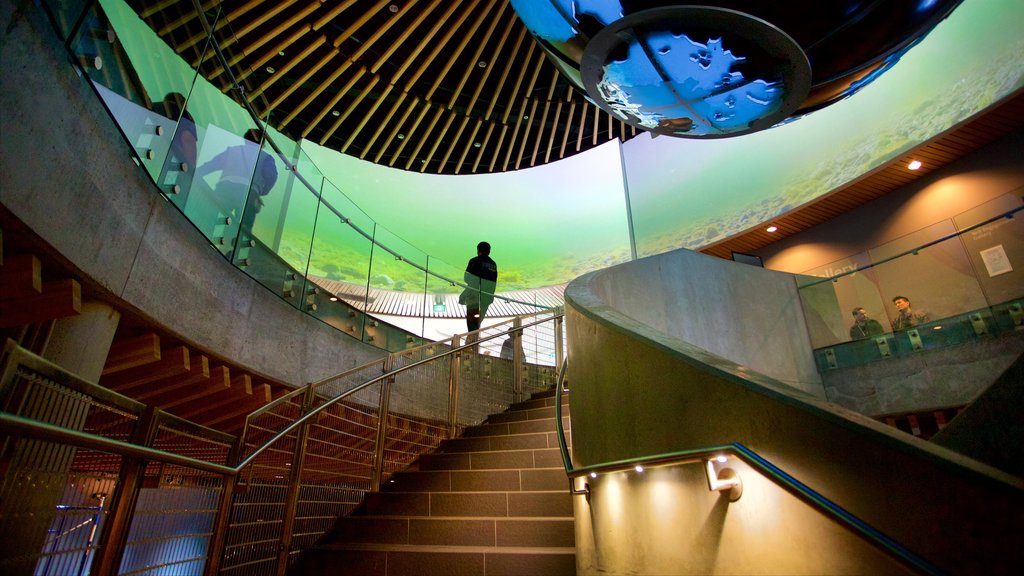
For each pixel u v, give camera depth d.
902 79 7.58
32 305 2.41
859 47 4.38
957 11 7.01
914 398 5.16
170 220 3.32
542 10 4.49
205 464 2.31
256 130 4.84
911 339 5.30
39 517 1.47
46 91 2.21
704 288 5.78
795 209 8.44
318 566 3.11
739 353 5.70
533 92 9.89
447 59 8.98
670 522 1.73
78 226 2.44
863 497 1.14
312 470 3.69
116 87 2.79
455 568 2.93
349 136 10.29
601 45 4.39
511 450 4.30
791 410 1.34
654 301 5.33
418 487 4.07
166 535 2.16
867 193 8.16
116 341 3.22
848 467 1.18
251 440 3.66
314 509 3.49
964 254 5.17
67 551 1.60
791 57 4.23
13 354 1.36
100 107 2.64
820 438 1.26
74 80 2.43
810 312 6.28
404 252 7.32
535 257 11.77
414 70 8.98
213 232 3.85
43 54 2.20
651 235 10.16
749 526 1.41
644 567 1.84
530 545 3.15
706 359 1.78
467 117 10.13
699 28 4.09
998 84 6.36
